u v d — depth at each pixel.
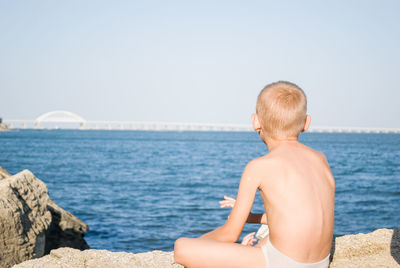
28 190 5.16
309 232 1.91
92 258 3.29
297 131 2.12
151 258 3.38
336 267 3.16
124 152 50.91
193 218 11.18
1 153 44.28
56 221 7.45
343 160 39.28
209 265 2.04
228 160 39.47
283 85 2.13
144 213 11.98
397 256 3.27
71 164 32.38
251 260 2.01
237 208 2.07
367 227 9.99
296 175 1.99
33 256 4.95
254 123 2.23
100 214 11.74
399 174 25.36
